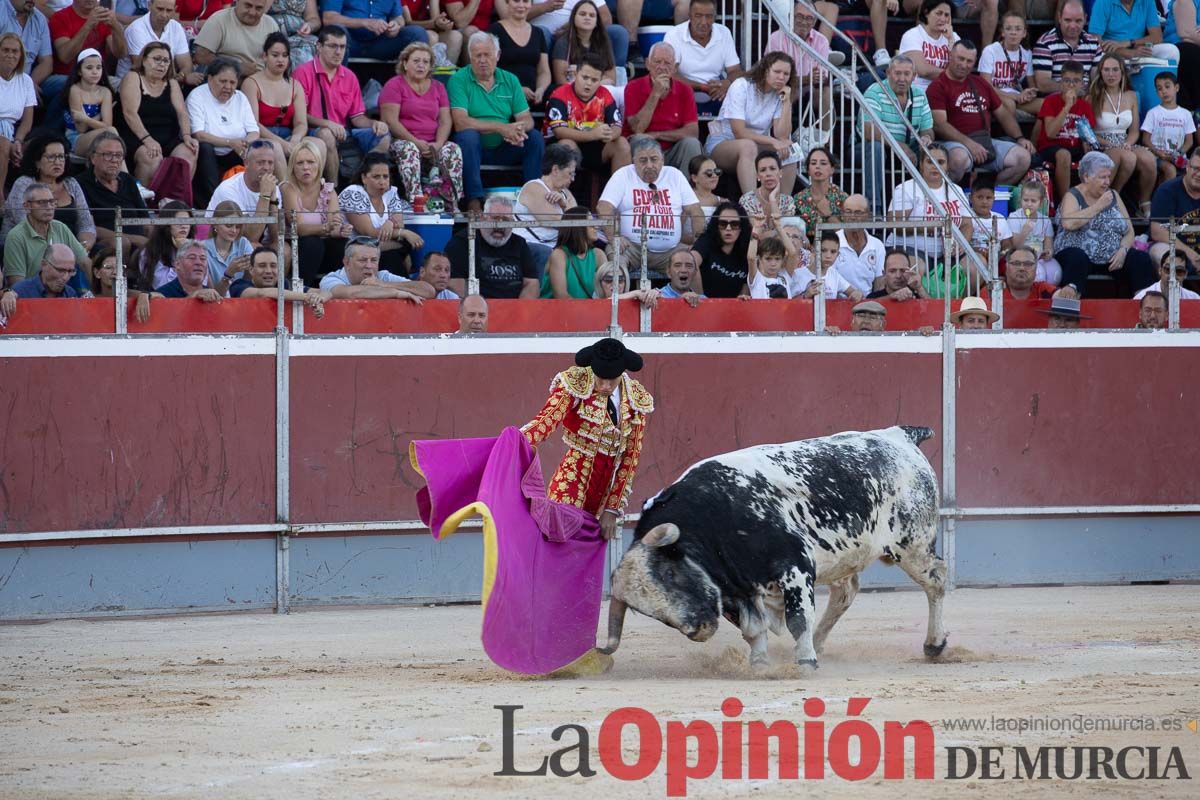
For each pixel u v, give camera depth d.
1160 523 43.38
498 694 23.11
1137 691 23.08
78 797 16.66
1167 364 43.12
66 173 42.69
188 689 24.30
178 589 37.31
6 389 36.06
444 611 37.53
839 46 56.22
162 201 42.75
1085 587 42.22
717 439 40.47
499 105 48.53
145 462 37.00
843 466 26.20
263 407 37.78
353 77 47.75
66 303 36.81
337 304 38.69
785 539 25.05
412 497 38.72
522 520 25.66
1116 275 47.97
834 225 42.44
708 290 42.72
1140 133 55.25
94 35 46.41
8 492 36.03
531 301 40.03
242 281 38.94
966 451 42.00
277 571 37.91
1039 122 54.31
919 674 25.20
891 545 26.77
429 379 38.84
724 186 49.59
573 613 25.86
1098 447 42.81
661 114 49.66
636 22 53.88
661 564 24.36
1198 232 45.06
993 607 36.97
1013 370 42.25
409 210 43.38
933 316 43.03
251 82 46.34
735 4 53.78
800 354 40.91
